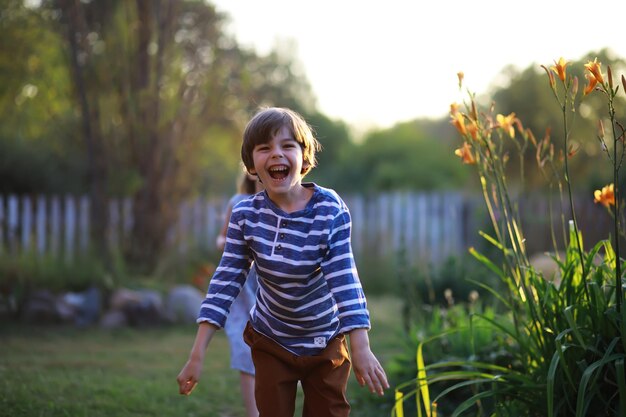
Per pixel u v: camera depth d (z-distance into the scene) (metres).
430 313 6.16
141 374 5.70
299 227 2.78
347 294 2.72
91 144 10.20
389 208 12.98
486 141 3.62
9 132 12.93
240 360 4.09
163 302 9.09
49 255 9.69
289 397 2.90
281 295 2.81
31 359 6.16
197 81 11.41
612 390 3.21
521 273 3.49
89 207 10.81
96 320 8.73
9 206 10.60
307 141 2.86
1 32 11.82
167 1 10.88
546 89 19.53
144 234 10.80
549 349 3.35
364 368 2.65
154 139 10.88
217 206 11.79
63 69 12.38
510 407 3.48
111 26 10.80
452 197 12.77
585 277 3.27
